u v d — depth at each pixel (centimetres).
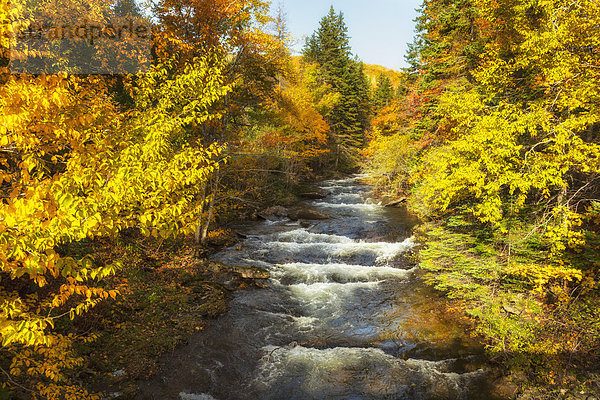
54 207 328
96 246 1059
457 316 940
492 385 686
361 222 1956
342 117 4344
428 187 1220
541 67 900
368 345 830
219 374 716
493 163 808
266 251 1464
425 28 1972
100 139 411
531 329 788
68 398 489
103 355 716
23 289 686
